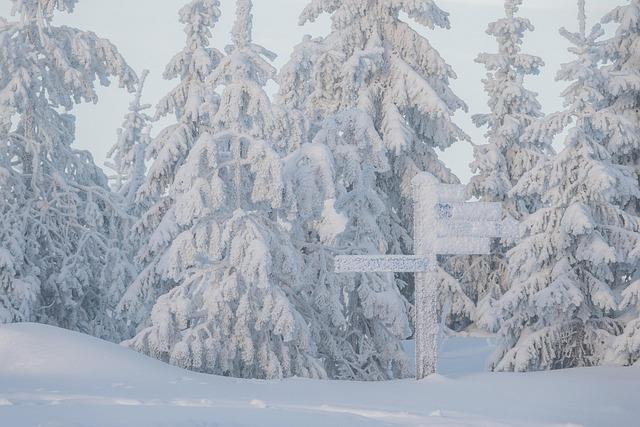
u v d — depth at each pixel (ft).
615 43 84.17
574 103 72.23
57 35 92.63
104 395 47.14
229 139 73.05
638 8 82.99
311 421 37.83
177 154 86.33
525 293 71.56
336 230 73.00
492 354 74.84
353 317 78.79
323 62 90.63
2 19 90.07
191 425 34.76
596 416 46.80
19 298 82.48
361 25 96.48
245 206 69.67
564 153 70.59
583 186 71.26
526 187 72.74
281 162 66.85
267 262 63.57
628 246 70.13
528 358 70.33
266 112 68.44
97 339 62.75
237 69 68.74
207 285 66.54
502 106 111.96
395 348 77.77
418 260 59.16
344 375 76.18
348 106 90.07
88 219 91.20
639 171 79.10
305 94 92.63
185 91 90.07
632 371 62.75
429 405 48.73
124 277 91.76
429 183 59.26
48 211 89.71
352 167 76.59
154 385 52.65
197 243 65.62
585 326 71.20
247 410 41.16
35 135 90.99
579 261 71.36
